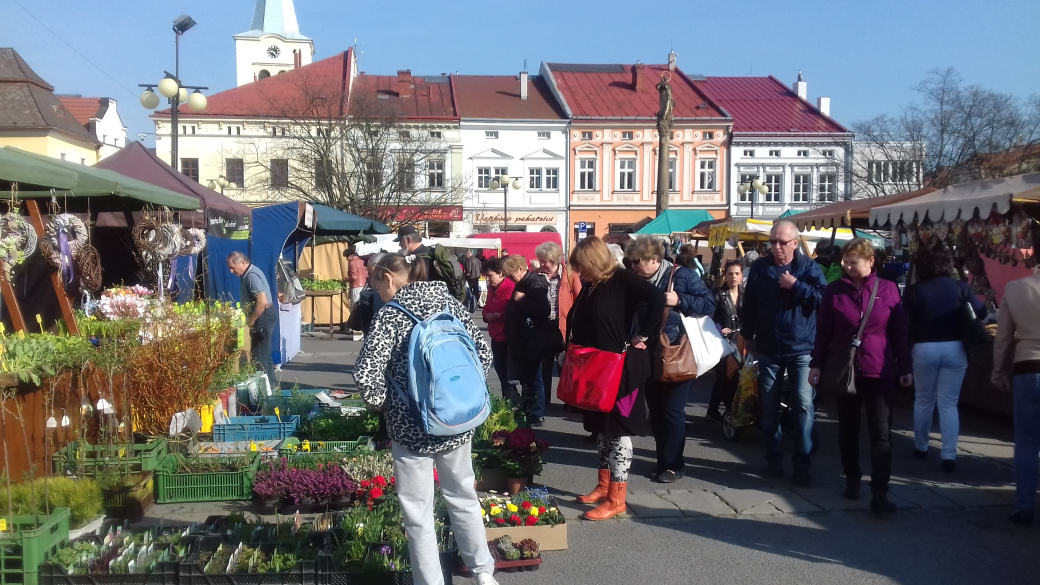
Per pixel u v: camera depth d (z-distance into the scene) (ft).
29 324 24.66
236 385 24.52
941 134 101.24
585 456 23.03
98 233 34.58
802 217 40.93
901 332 17.24
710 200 144.77
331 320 57.36
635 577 14.37
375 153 109.09
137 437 19.84
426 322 12.04
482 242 84.28
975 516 17.58
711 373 39.32
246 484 18.21
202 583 12.74
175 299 34.63
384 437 21.12
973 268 34.71
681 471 20.62
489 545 14.92
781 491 19.45
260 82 139.13
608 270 16.75
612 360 16.57
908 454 23.03
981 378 27.78
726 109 149.89
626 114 144.05
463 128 139.64
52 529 13.51
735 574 14.52
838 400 18.44
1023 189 25.95
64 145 115.34
